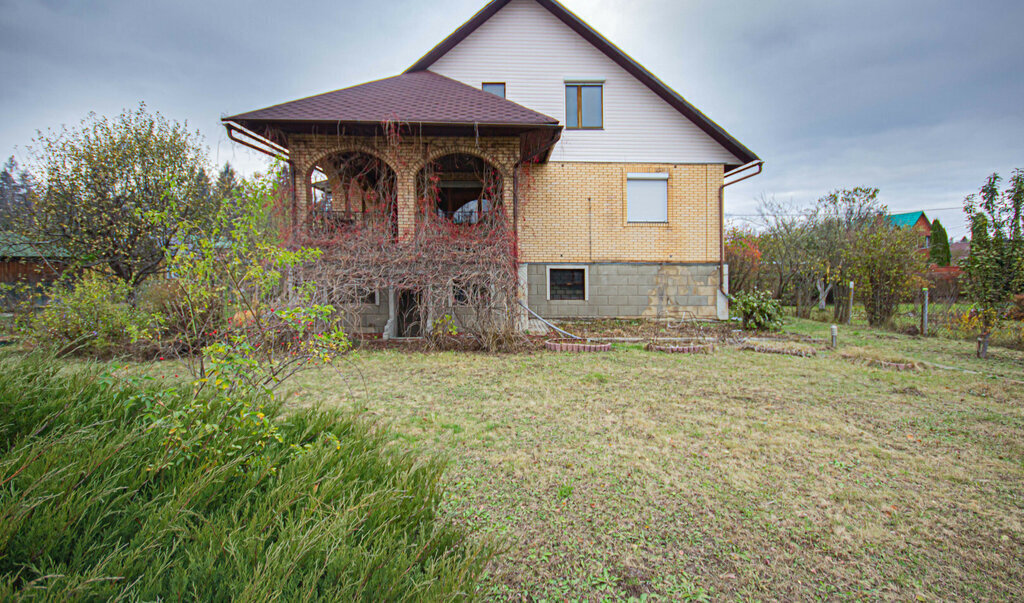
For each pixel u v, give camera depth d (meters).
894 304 13.42
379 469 2.26
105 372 2.41
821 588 2.24
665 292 13.44
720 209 13.38
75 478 1.59
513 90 13.33
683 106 13.16
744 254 19.28
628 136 13.40
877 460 3.76
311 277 8.78
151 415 2.05
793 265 19.14
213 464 1.90
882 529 2.76
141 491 1.79
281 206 9.20
